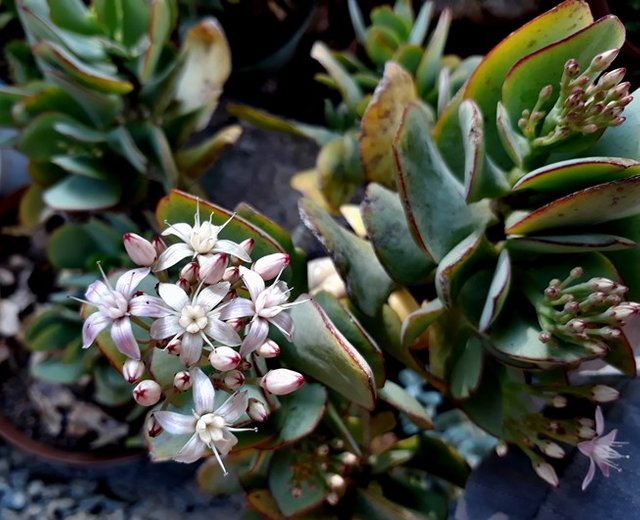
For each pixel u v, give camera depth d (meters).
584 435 0.17
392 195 0.18
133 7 0.22
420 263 0.18
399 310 0.21
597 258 0.17
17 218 0.31
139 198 0.24
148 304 0.15
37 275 0.31
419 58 0.23
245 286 0.16
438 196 0.17
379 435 0.21
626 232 0.17
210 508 0.27
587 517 0.18
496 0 0.25
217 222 0.17
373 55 0.25
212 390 0.15
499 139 0.18
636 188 0.15
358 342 0.17
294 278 0.18
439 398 0.25
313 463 0.19
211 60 0.23
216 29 0.22
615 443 0.18
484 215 0.17
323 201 0.24
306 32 0.29
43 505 0.28
